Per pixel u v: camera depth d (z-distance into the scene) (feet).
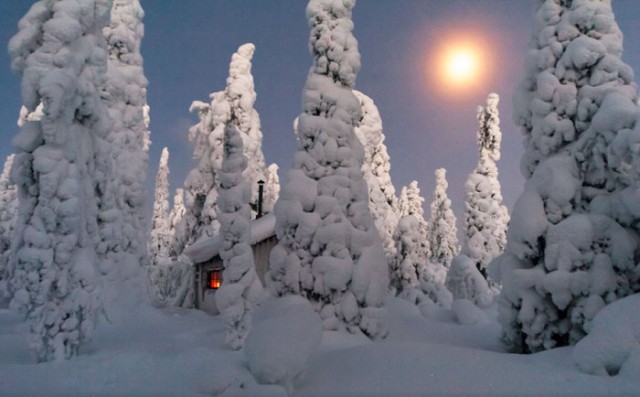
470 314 61.46
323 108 48.67
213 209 107.55
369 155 105.70
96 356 39.19
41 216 38.04
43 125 38.11
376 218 99.45
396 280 88.38
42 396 26.43
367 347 35.73
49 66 39.14
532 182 41.98
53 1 40.96
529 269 39.99
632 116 35.94
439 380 26.99
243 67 116.06
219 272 83.82
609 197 39.17
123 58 79.71
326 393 25.71
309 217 45.34
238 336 43.65
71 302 38.78
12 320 65.67
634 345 26.96
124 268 68.74
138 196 75.10
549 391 24.38
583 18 41.86
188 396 24.91
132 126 77.51
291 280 44.93
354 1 51.37
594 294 36.73
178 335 54.75
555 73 42.63
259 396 23.21
